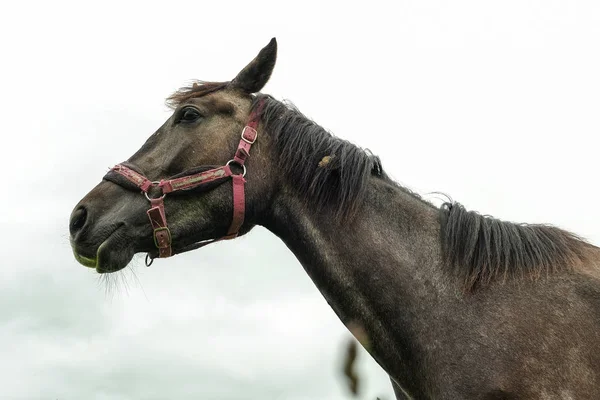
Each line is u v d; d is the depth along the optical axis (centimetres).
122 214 438
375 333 397
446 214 412
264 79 488
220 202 444
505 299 369
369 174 429
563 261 382
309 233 429
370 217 418
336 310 418
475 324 365
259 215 453
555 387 337
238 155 448
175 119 470
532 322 355
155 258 453
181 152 451
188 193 443
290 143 450
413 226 414
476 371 351
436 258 397
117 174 451
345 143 445
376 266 401
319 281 424
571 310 356
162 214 436
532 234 398
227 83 495
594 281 368
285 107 474
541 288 369
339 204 423
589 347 342
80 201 451
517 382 341
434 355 369
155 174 448
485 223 400
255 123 462
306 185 438
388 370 397
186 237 445
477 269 381
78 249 431
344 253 412
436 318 377
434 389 366
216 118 465
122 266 432
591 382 335
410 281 392
